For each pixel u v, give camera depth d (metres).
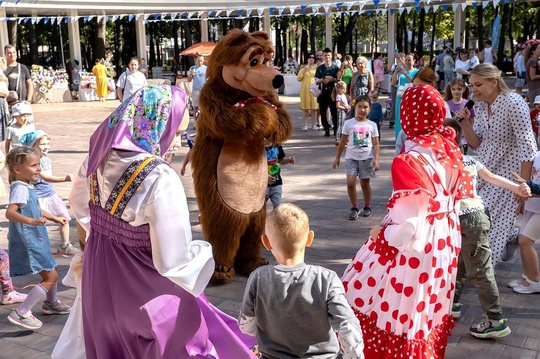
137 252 2.95
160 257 2.81
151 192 2.86
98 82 24.61
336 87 12.26
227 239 5.31
